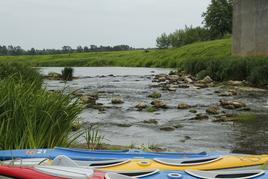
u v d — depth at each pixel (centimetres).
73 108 522
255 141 696
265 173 326
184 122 908
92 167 332
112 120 929
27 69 1270
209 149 636
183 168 345
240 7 3067
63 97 529
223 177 319
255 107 1153
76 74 3556
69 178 275
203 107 1173
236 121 912
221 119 923
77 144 629
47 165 299
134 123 891
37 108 477
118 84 2108
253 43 2906
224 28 6134
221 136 742
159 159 366
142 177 308
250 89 1697
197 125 866
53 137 480
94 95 1424
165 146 655
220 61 2359
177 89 1775
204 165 354
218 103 1255
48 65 8200
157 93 1479
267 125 856
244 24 3012
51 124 477
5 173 277
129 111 1084
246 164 362
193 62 2753
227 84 1945
